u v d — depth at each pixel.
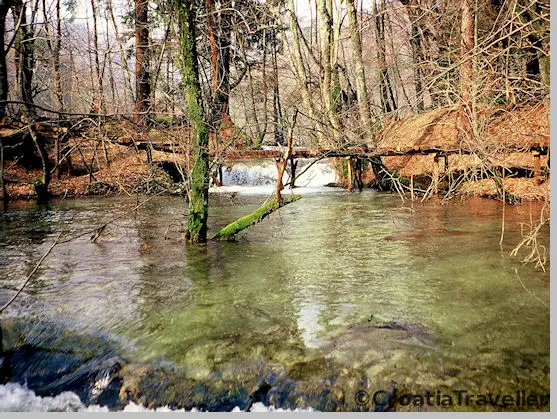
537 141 11.34
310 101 15.21
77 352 4.27
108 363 4.02
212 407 3.47
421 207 12.66
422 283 5.88
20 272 6.77
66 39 19.73
